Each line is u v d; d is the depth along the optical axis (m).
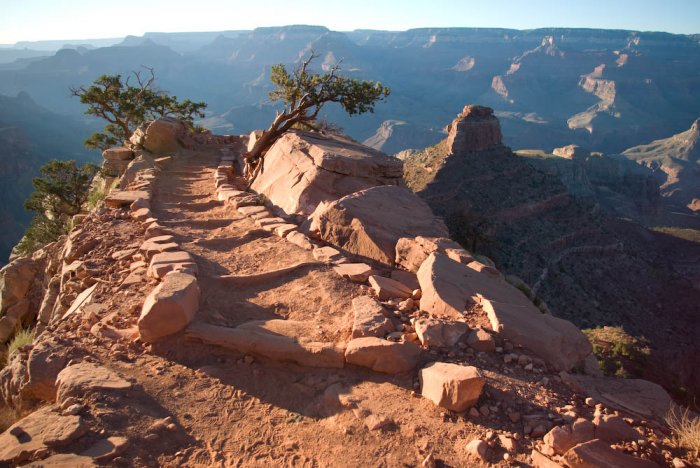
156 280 7.49
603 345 20.38
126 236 10.47
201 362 5.78
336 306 6.91
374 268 8.57
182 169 21.05
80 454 4.09
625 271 76.94
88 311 6.85
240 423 4.85
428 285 7.01
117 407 4.70
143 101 37.75
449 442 4.48
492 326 6.17
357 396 5.14
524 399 4.97
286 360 5.82
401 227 9.53
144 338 6.00
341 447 4.50
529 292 13.48
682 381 19.52
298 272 8.09
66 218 29.31
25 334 10.47
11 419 5.09
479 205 79.56
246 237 10.25
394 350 5.50
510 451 4.32
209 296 7.25
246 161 20.53
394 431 4.65
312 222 10.20
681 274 82.31
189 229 11.09
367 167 13.82
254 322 6.47
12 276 13.27
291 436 4.69
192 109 42.56
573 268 73.06
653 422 4.78
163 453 4.35
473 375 4.81
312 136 17.83
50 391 5.29
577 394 5.24
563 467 4.06
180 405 5.00
